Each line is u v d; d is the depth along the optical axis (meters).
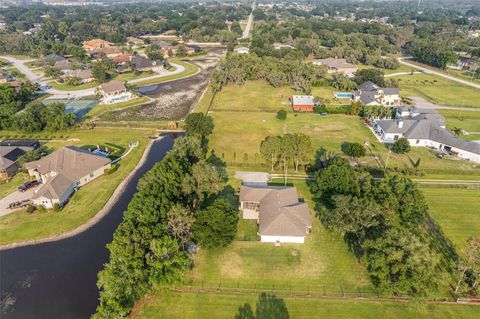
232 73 169.88
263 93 158.12
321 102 141.62
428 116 118.88
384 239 54.03
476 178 88.62
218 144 106.69
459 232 67.94
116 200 79.12
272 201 71.06
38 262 61.62
